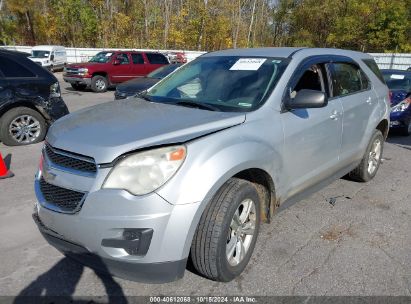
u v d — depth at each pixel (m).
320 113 3.72
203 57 4.30
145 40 40.38
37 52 24.45
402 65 25.39
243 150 2.74
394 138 8.59
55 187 2.62
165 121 2.83
